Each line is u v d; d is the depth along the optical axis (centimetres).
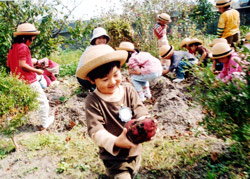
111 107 179
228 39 543
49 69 573
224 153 277
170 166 273
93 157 308
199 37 864
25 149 335
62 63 891
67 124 399
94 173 281
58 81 608
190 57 478
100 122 173
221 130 221
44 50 666
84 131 374
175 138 327
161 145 310
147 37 718
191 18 1094
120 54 162
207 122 229
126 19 738
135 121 141
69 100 470
